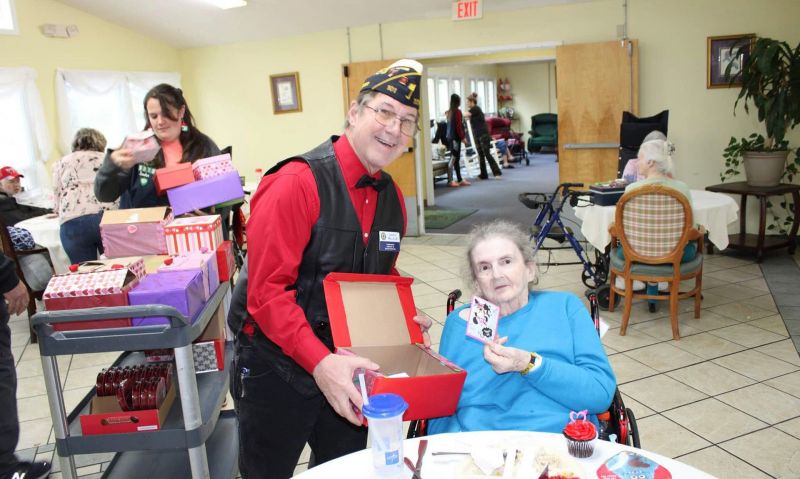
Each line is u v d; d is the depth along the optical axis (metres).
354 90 6.83
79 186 3.60
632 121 5.45
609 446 1.30
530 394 1.60
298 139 7.46
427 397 1.37
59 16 6.26
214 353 2.27
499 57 9.11
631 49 5.67
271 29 7.04
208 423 1.91
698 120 5.75
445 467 1.24
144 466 2.36
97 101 6.74
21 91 5.89
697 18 5.57
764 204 5.05
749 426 2.64
